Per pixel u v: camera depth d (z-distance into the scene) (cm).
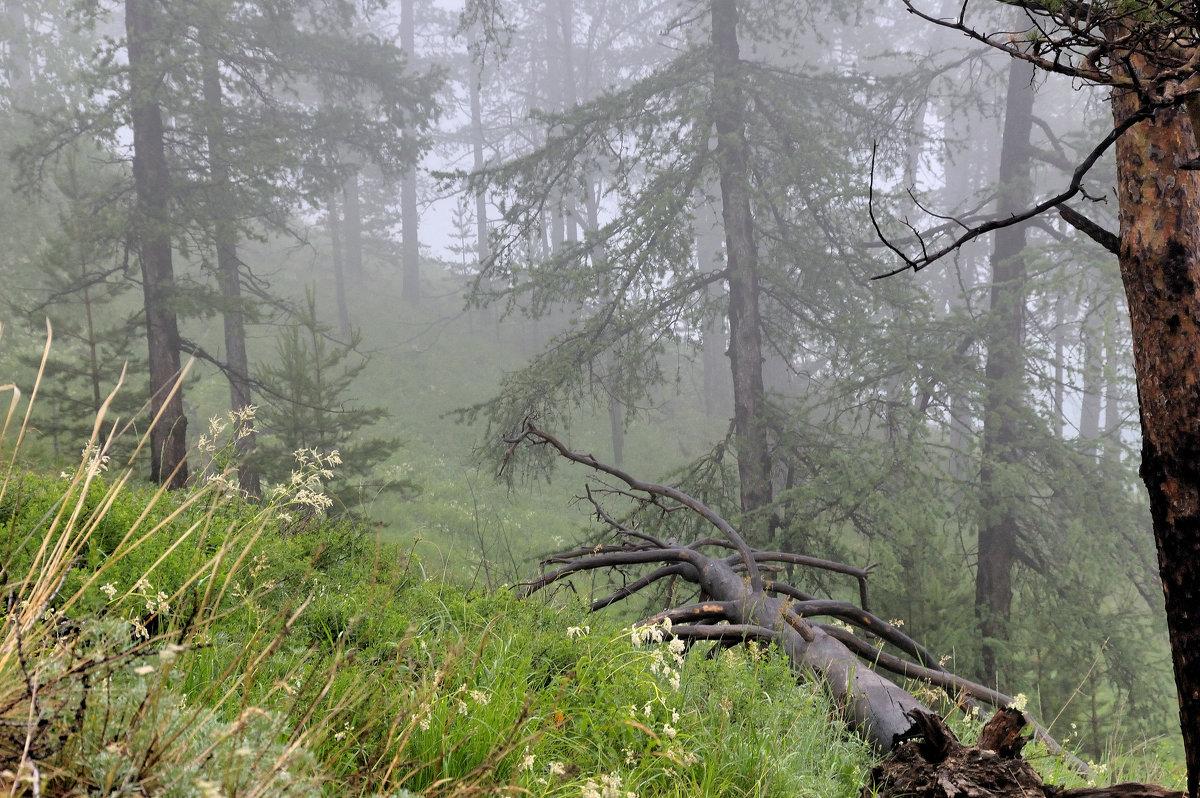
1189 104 274
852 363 1384
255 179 1567
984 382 1333
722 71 1489
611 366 1526
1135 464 1319
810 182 1420
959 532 1315
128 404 1373
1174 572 290
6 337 1783
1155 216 292
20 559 290
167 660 174
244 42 1742
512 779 252
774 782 342
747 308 1462
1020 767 350
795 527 1223
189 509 427
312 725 243
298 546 470
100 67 1462
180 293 1424
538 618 483
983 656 1168
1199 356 284
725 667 439
